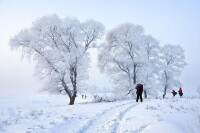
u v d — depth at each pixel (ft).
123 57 143.74
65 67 115.44
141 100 82.12
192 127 30.04
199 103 58.75
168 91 188.65
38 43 120.88
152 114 42.37
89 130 35.22
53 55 119.85
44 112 61.11
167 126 28.53
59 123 42.06
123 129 32.71
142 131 29.04
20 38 120.26
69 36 124.57
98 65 144.56
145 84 146.92
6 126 38.75
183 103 60.18
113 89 145.07
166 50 192.95
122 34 145.38
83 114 55.26
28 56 121.29
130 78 143.13
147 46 169.58
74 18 126.31
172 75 186.91
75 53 121.08
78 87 123.85
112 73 145.18
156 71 170.19
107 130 33.47
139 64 142.72
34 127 37.86
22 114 58.44
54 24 121.19
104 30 130.41
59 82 123.85
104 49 145.69
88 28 129.08
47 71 122.11
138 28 152.56
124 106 65.36
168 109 48.47
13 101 183.83
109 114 50.96
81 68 122.11
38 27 123.65
